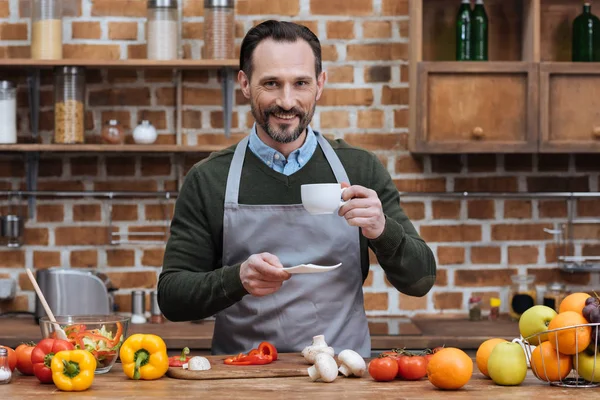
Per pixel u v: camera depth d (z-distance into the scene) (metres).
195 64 3.79
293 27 2.45
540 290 4.00
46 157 4.05
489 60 4.03
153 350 2.04
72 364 1.92
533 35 3.80
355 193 2.27
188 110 4.06
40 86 4.05
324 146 2.66
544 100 3.77
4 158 4.05
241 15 4.05
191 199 2.61
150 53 3.86
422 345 3.52
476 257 4.09
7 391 1.91
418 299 4.07
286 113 2.42
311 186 2.12
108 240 4.05
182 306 2.37
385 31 4.07
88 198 4.05
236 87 4.05
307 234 2.57
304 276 2.56
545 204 4.10
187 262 2.55
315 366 2.01
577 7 4.04
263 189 2.59
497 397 1.81
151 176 4.07
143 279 4.07
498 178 4.09
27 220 4.05
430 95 3.79
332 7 4.07
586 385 1.92
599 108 3.79
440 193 4.04
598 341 1.88
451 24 4.02
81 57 4.05
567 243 4.09
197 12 4.07
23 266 4.05
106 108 4.05
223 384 1.98
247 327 2.57
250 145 2.64
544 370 1.91
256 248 2.58
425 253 2.44
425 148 3.78
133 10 4.06
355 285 2.62
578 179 4.11
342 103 4.07
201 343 3.53
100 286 3.74
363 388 1.92
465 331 3.66
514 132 3.80
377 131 4.07
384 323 3.85
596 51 3.89
